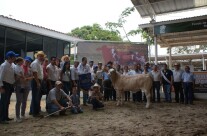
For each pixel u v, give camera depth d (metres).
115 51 13.75
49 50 14.67
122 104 9.30
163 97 11.96
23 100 6.67
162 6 13.42
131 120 6.41
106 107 8.82
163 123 5.99
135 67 10.80
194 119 6.51
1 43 12.15
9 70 6.09
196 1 12.75
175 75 10.38
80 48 13.74
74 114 7.37
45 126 5.74
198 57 21.86
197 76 11.65
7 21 12.05
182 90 10.34
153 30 13.23
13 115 7.32
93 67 10.75
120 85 9.09
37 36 13.97
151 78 8.80
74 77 8.70
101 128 5.50
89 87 9.13
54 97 7.00
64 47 15.75
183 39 15.48
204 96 11.49
